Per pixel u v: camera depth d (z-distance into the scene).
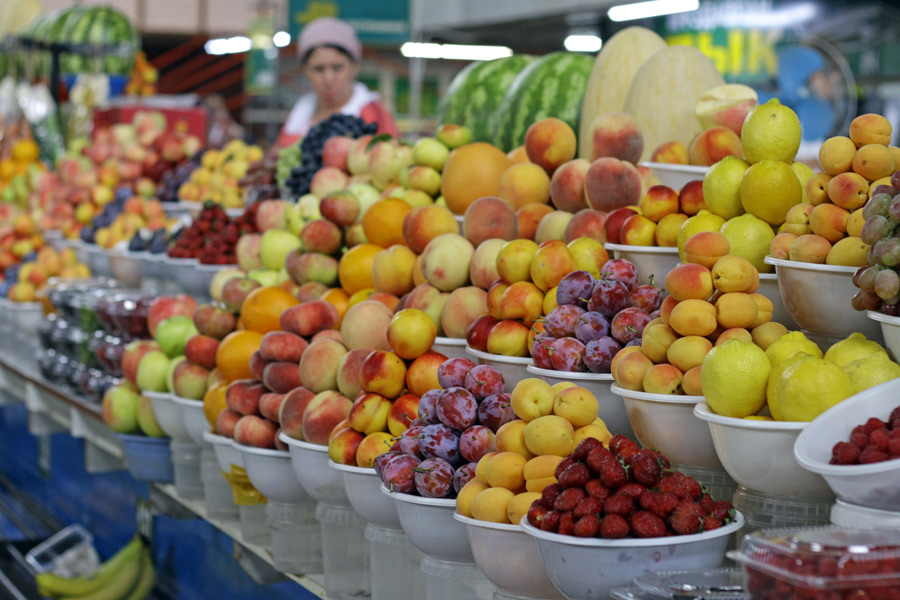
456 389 1.45
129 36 5.84
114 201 3.79
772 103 1.51
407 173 2.27
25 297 3.48
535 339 1.54
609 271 1.53
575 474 1.16
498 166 2.05
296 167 2.85
